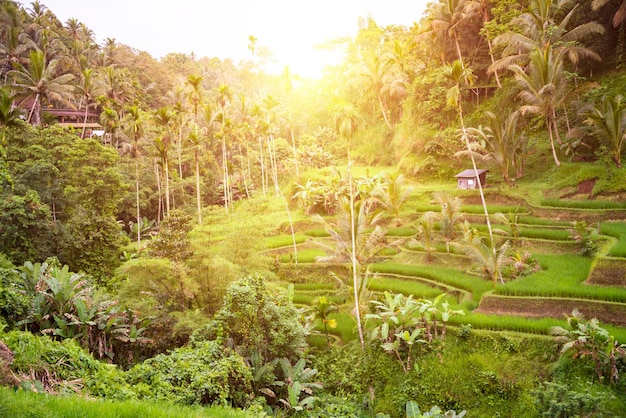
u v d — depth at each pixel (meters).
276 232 35.41
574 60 30.67
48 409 7.39
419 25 52.75
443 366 17.42
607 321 16.98
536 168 32.03
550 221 25.42
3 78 60.00
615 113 26.17
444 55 42.59
